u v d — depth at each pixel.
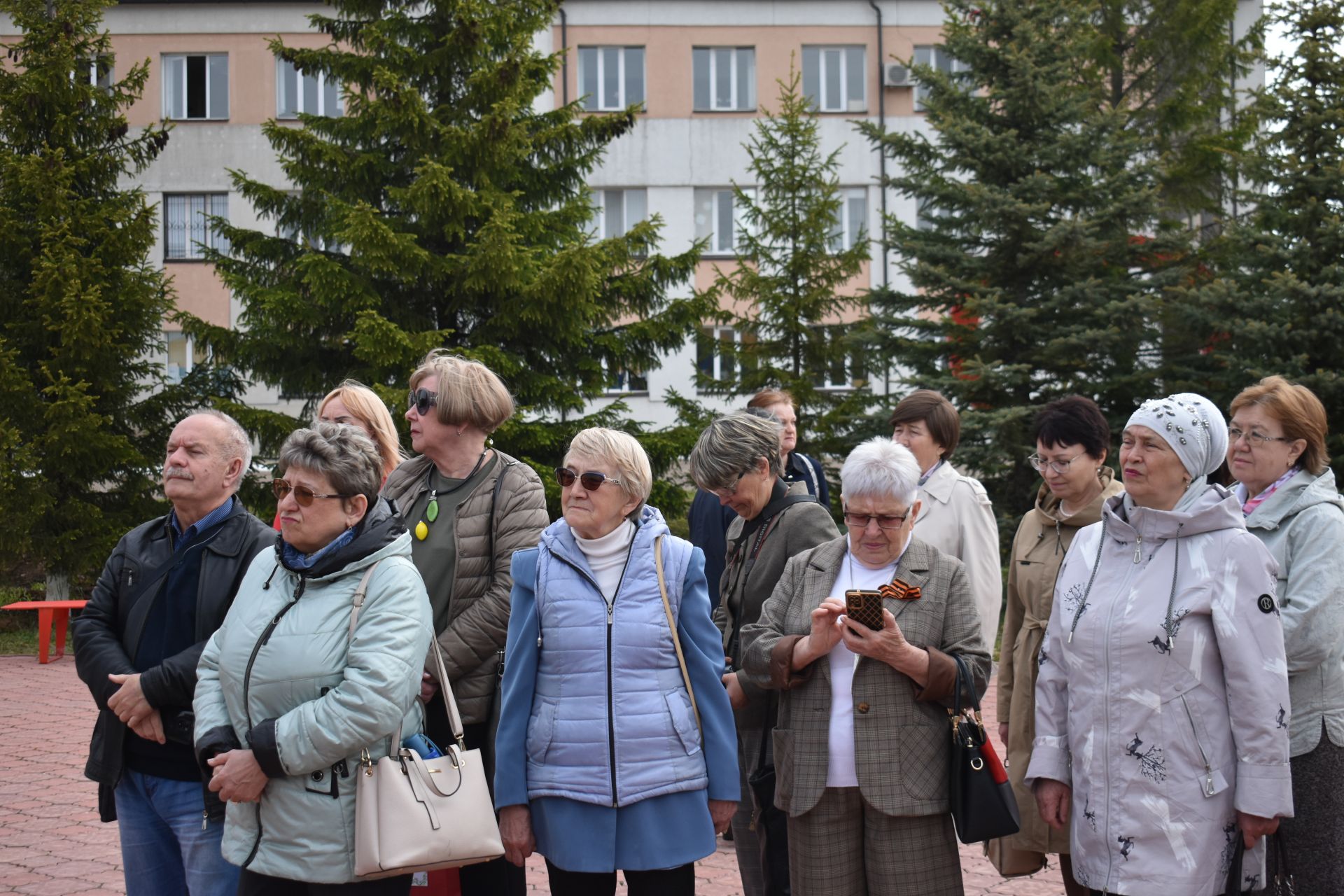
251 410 14.65
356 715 2.94
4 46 16.02
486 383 4.07
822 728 3.46
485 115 14.73
